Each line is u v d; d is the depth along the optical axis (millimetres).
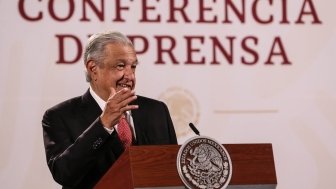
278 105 13023
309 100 13094
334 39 13250
